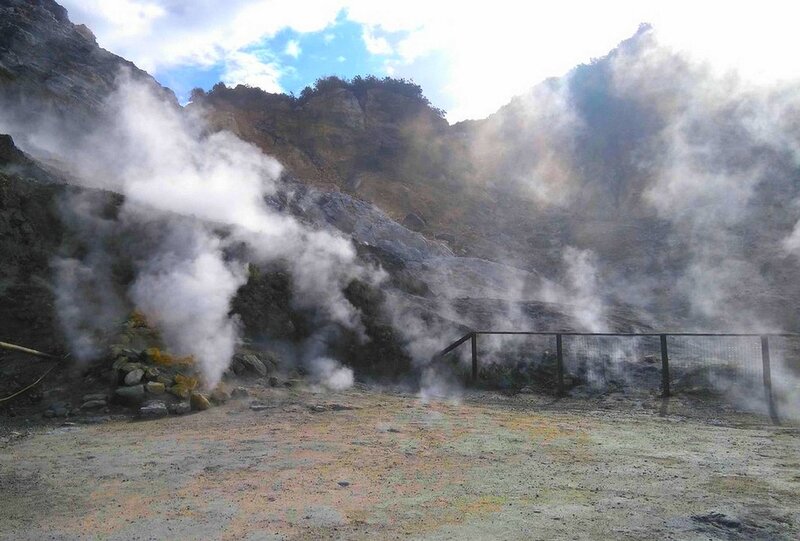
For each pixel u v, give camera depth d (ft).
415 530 13.50
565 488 16.67
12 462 20.08
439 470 18.70
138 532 13.62
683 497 15.72
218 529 13.69
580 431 25.34
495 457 20.44
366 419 27.73
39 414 27.94
